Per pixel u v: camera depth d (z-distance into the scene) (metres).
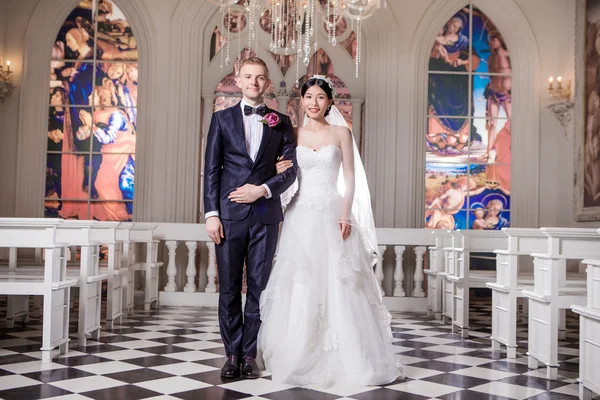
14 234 3.99
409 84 9.24
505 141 9.48
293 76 9.33
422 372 4.06
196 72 9.17
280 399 3.26
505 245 5.84
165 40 9.14
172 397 3.25
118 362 4.15
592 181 8.16
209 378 3.71
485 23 9.50
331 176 3.96
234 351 3.79
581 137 8.46
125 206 9.25
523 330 6.21
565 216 8.96
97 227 5.66
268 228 3.81
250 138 3.85
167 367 4.01
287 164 3.86
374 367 3.65
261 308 3.80
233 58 9.29
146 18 9.13
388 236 7.90
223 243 3.77
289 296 3.74
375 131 9.24
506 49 9.52
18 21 9.11
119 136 9.28
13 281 4.12
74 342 4.93
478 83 9.48
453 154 9.42
